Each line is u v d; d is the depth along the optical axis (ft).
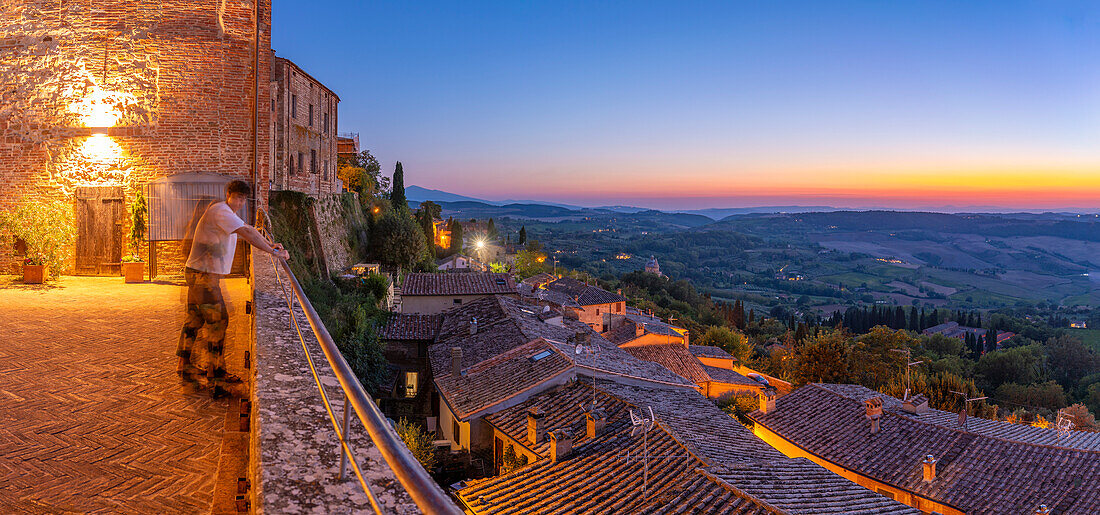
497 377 70.59
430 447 62.80
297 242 108.88
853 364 160.86
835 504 43.47
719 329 197.36
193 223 19.27
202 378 18.04
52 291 36.60
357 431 9.06
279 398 10.08
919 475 65.51
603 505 41.83
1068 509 56.03
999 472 63.36
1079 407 150.10
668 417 57.93
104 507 10.95
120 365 20.20
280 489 6.98
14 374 18.94
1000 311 619.67
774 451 56.44
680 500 41.27
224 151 45.78
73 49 44.37
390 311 118.93
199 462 13.07
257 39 45.80
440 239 306.35
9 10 44.47
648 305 265.54
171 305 32.24
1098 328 474.49
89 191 44.55
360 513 6.63
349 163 192.65
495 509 43.70
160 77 45.03
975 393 122.83
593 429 53.78
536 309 115.65
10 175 44.29
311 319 11.75
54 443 13.84
